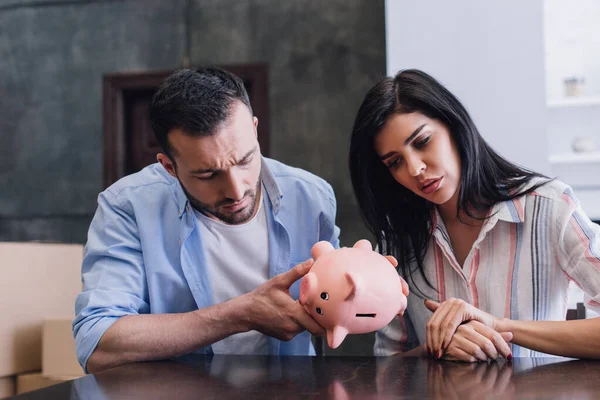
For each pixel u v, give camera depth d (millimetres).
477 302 1449
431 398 841
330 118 3922
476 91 3000
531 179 1412
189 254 1430
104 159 4125
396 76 1356
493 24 2996
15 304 2098
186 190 1295
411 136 1297
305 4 3979
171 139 1193
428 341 1206
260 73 3992
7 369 2051
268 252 1476
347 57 3924
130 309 1327
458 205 1415
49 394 897
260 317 1191
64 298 2309
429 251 1521
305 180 1536
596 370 1036
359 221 3836
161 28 4121
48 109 4246
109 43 4180
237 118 1190
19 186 4266
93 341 1233
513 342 1216
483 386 916
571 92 3686
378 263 1178
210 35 4070
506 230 1430
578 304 1545
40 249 2211
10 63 4297
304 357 1237
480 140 1387
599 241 1332
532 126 2953
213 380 992
